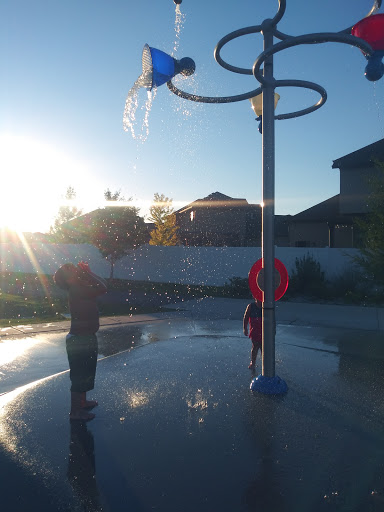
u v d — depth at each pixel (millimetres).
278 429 3584
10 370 6969
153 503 2574
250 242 33719
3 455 3213
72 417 3883
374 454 3146
